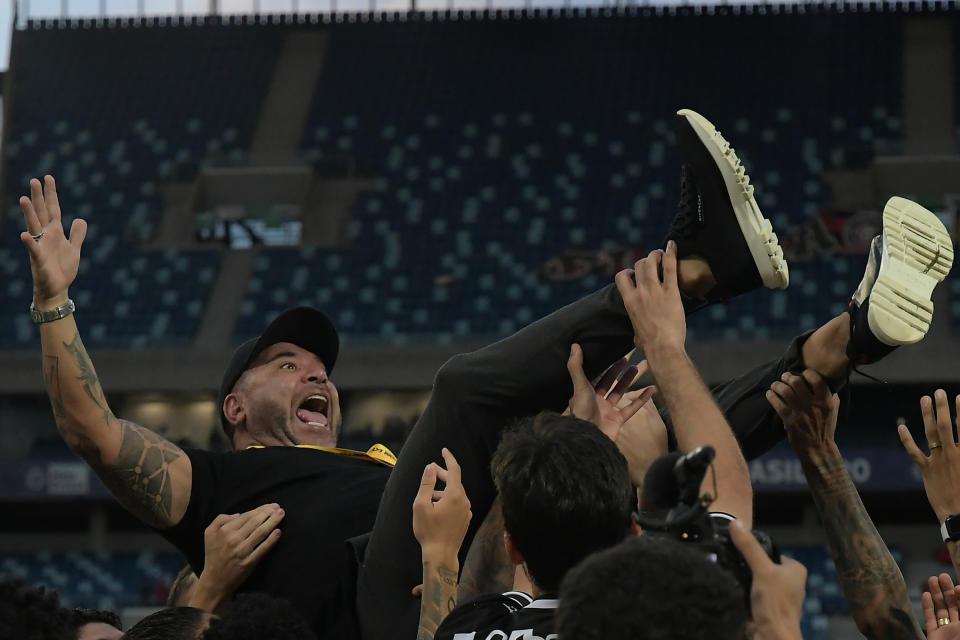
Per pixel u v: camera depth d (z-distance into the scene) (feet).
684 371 8.90
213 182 80.43
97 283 75.10
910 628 9.98
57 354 11.59
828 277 70.79
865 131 79.15
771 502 66.90
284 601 8.57
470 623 8.18
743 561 7.04
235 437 15.02
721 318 68.85
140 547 69.72
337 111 85.97
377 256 75.92
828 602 60.54
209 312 72.79
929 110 79.66
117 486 12.25
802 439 10.33
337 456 13.48
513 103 84.94
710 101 82.69
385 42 91.04
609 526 7.79
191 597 12.11
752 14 88.17
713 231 10.61
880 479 62.49
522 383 10.99
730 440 8.35
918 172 75.25
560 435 8.05
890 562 10.14
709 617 5.75
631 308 9.43
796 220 73.82
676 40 87.40
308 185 80.07
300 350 15.21
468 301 72.08
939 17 86.69
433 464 9.68
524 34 89.81
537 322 11.21
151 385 68.49
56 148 84.58
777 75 83.82
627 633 5.71
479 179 80.23
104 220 79.87
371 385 67.56
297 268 75.82
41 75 89.45
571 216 76.69
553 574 7.88
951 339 64.95
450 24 91.15
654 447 11.73
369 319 71.31
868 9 87.66
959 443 10.44
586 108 83.76
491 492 11.55
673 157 79.61
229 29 93.15
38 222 11.78
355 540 12.15
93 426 11.84
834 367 10.11
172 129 85.61
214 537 11.96
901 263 10.01
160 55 91.15
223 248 77.87
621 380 11.36
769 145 79.10
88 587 66.59
